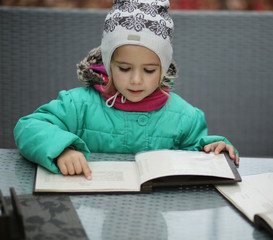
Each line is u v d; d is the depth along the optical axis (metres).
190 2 3.49
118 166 1.25
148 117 1.54
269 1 3.60
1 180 1.14
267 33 2.50
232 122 2.52
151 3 1.39
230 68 2.53
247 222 1.00
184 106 1.61
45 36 2.40
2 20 2.36
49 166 1.18
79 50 2.44
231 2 3.57
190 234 0.94
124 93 1.40
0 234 0.84
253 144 2.49
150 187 1.11
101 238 0.90
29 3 3.37
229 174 1.18
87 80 1.57
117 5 1.41
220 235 0.94
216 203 1.08
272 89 2.54
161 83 1.52
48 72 2.42
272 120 2.53
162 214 1.01
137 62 1.34
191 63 2.52
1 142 2.33
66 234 0.90
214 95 2.53
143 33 1.34
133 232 0.93
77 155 1.22
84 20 2.43
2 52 2.37
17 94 2.39
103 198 1.07
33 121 1.34
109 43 1.38
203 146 1.46
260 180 1.20
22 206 1.00
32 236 0.88
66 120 1.47
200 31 2.51
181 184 1.14
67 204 1.02
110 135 1.52
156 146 1.54
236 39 2.51
